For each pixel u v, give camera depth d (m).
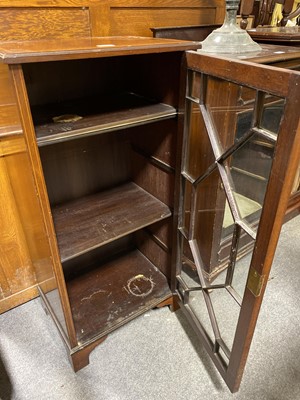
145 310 1.28
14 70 0.63
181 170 1.03
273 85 0.58
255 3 1.48
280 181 0.61
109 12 1.03
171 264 1.31
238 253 0.88
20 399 1.07
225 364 1.01
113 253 1.56
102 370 1.17
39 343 1.26
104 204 1.24
